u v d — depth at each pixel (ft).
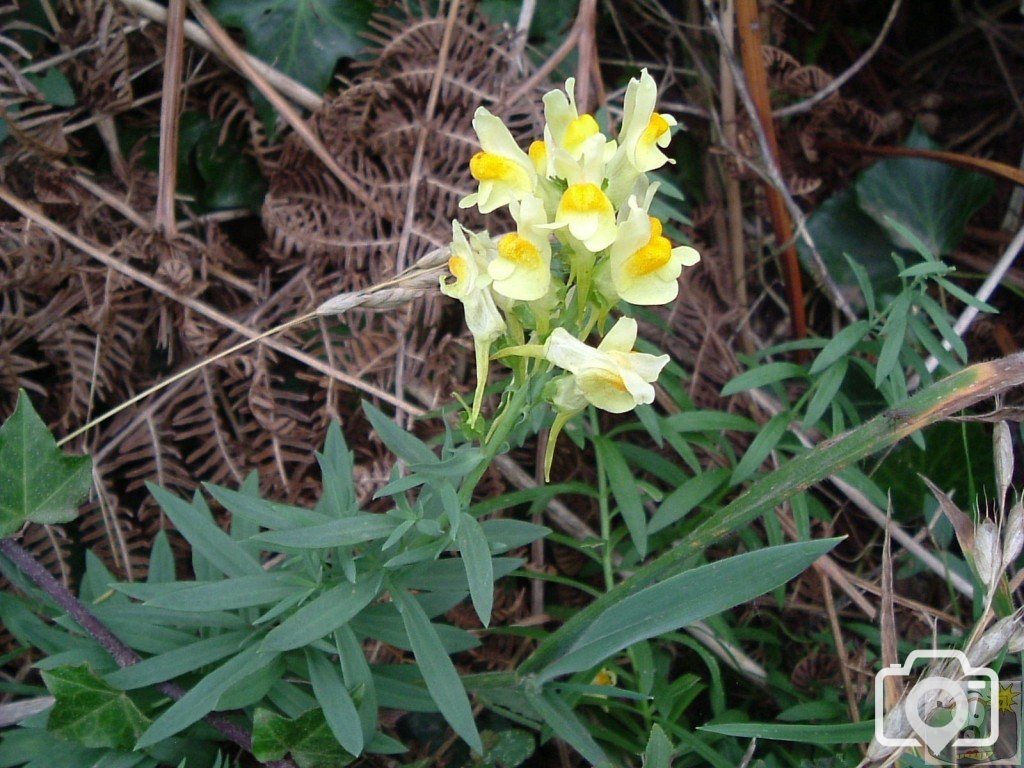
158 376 1.01
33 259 0.96
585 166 0.62
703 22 1.25
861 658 0.92
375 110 1.08
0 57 0.98
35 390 0.98
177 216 1.08
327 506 0.75
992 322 1.20
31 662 0.90
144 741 0.66
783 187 1.14
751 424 0.94
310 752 0.72
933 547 1.07
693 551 0.74
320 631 0.66
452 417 1.01
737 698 1.00
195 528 0.75
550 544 1.06
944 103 1.37
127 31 1.04
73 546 0.97
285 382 1.04
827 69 1.38
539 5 1.15
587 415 1.07
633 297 0.63
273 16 1.07
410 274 0.85
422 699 0.77
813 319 1.27
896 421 0.71
